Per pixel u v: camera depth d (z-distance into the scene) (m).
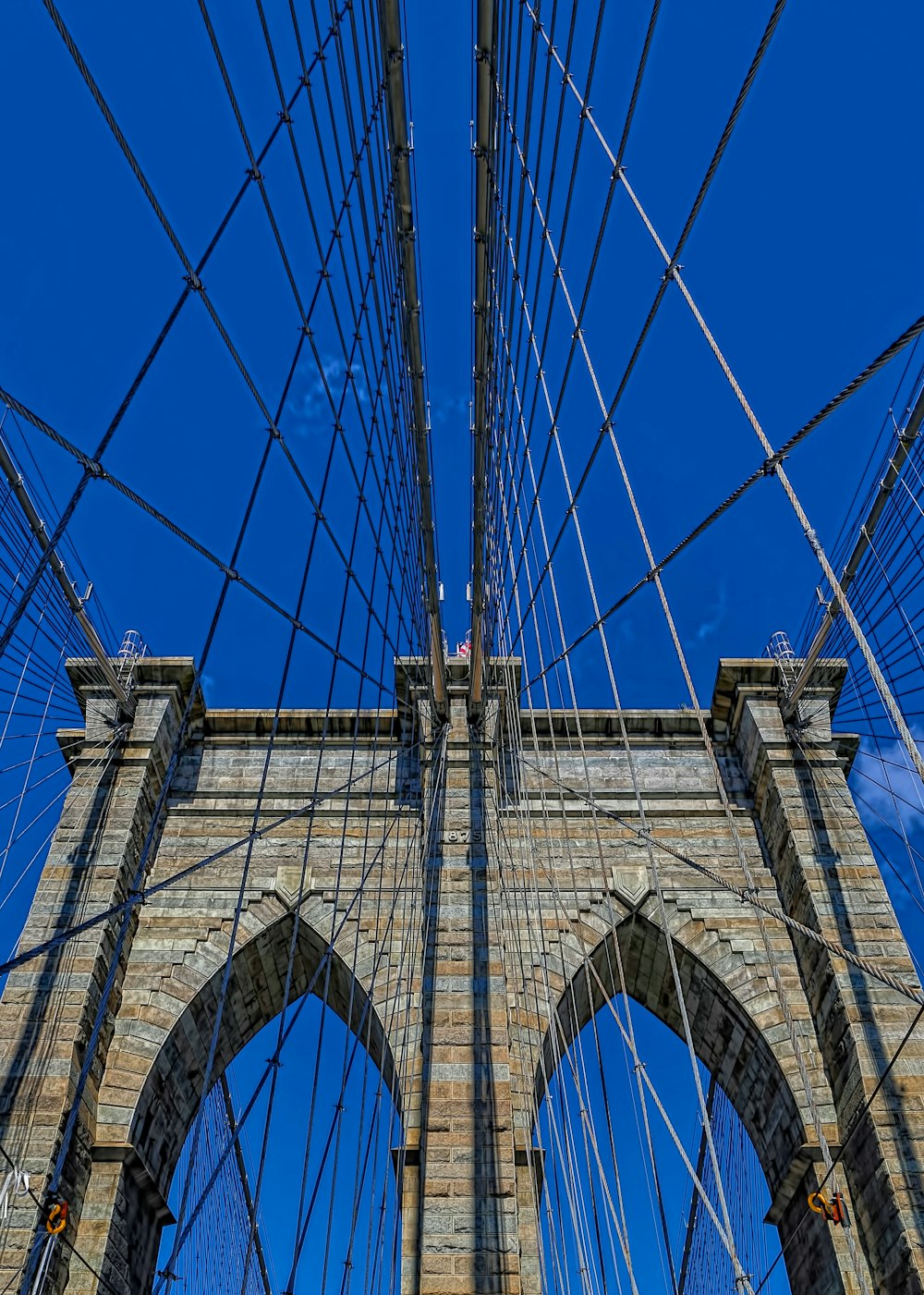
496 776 25.62
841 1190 19.98
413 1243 19.31
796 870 23.30
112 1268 19.19
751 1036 22.64
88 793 23.80
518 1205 19.69
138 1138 21.06
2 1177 18.30
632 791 25.95
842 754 25.69
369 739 26.88
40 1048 19.88
